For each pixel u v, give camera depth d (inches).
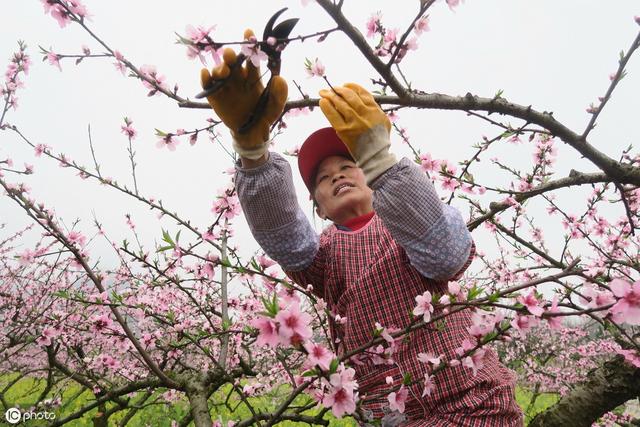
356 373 62.5
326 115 55.9
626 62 62.8
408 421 57.5
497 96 64.0
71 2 59.0
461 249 56.7
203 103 56.4
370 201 74.8
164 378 104.4
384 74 52.7
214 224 87.8
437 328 56.0
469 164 97.7
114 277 181.8
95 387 158.6
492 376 57.1
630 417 191.2
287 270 70.8
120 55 59.2
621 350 61.5
